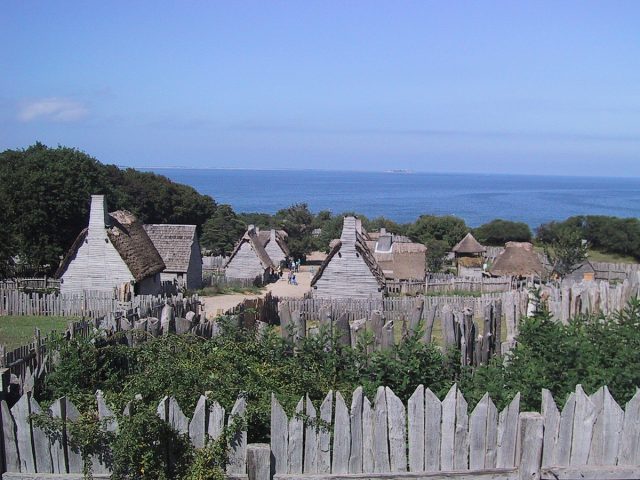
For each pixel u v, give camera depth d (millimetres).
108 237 44562
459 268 71000
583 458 8375
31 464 7980
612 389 9812
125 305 36125
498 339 18766
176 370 9445
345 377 10938
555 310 22234
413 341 11195
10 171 62125
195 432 8031
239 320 17641
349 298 44031
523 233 95688
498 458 8266
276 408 8062
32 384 10227
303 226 97438
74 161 64062
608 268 63094
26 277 56469
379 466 8188
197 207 100312
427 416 8203
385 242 61938
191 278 58656
